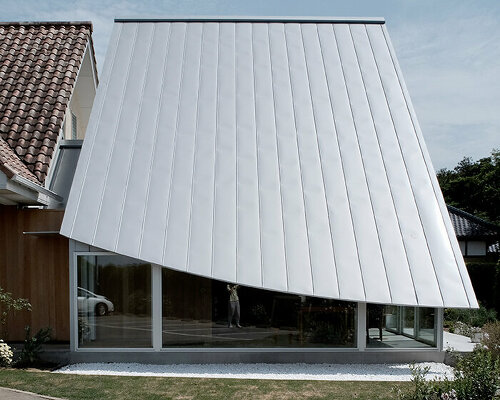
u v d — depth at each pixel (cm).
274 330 1002
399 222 1077
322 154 1191
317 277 980
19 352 1013
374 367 977
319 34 1539
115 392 772
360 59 1456
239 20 1568
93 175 1107
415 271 1005
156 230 1021
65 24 1627
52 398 730
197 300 1000
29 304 1030
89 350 992
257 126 1242
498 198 3381
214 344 998
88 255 1006
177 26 1542
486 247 2927
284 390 799
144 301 1000
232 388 806
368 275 991
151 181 1104
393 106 1326
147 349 993
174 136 1203
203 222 1041
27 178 1007
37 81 1378
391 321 1016
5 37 1543
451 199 4031
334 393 785
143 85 1331
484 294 2133
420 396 655
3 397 728
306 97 1329
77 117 1905
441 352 1017
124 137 1193
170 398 746
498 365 680
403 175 1166
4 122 1230
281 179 1131
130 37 1491
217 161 1155
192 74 1370
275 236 1032
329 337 1005
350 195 1114
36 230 1106
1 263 1104
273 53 1455
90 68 1728
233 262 989
